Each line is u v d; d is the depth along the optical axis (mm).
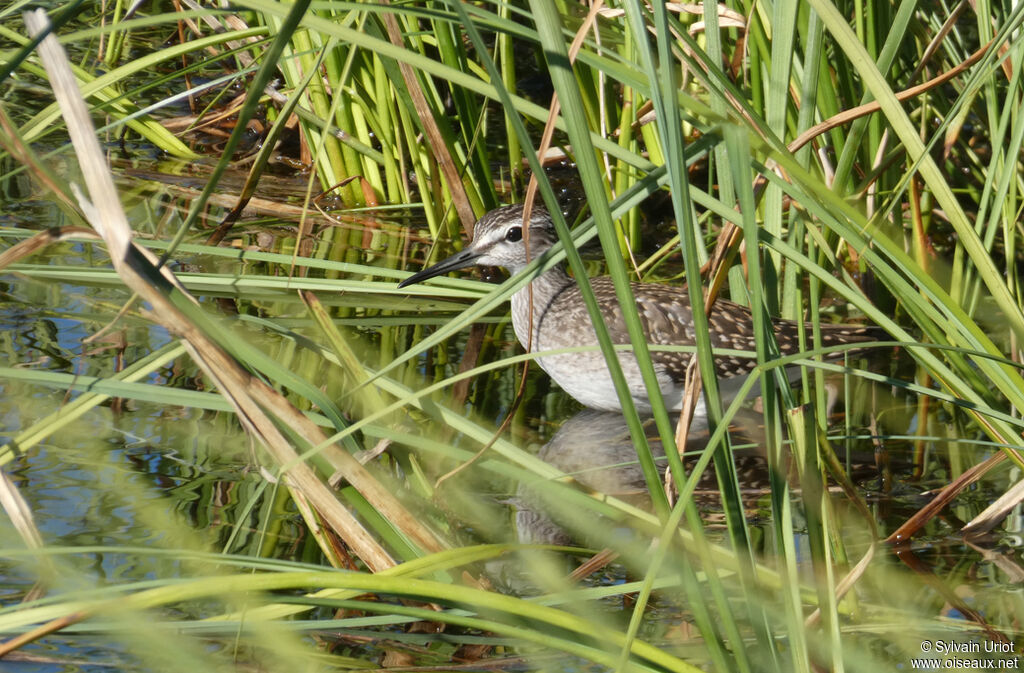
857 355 12391
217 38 12125
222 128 18391
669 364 11742
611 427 11031
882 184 12398
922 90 7703
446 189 14906
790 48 8000
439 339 7113
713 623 5582
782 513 6090
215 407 8102
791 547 5906
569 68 4934
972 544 8523
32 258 13078
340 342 8742
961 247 11031
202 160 17250
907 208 14594
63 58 5480
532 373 12289
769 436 5977
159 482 8664
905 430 10727
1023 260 13938
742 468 10227
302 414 6473
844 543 8555
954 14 9508
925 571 8086
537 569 6938
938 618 7395
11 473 8625
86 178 5594
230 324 12070
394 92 15406
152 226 14391
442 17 6285
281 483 8781
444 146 13352
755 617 5770
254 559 6590
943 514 9039
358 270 11852
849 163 8977
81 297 12414
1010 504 8539
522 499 9109
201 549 7648
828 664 6617
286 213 15609
